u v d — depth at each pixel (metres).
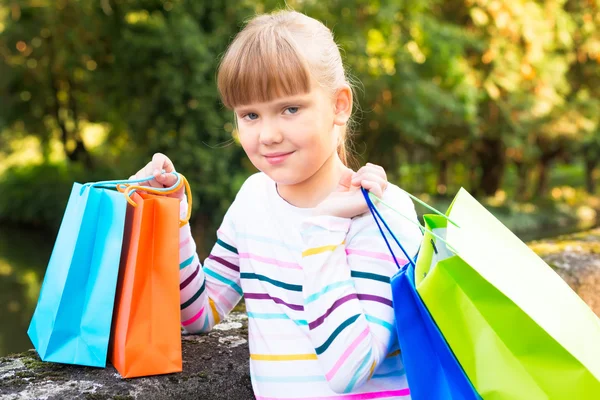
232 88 1.05
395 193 1.08
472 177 16.62
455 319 0.94
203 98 9.23
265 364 1.12
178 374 1.16
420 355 0.95
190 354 1.26
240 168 10.13
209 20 9.42
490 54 11.78
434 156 15.20
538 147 15.17
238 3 9.23
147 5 9.73
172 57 9.12
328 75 1.06
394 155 13.78
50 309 1.13
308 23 1.09
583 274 1.89
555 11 12.41
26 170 13.31
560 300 0.97
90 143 15.34
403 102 10.77
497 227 1.06
